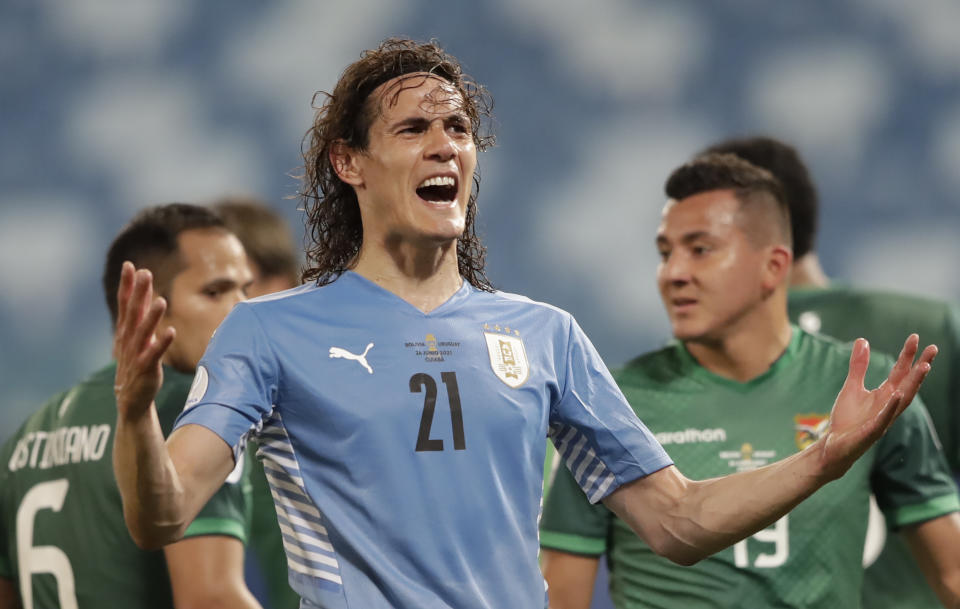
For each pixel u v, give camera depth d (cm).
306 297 834
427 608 777
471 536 796
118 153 2869
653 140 2867
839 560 1164
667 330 2816
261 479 1455
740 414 1231
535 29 2878
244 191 2869
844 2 2859
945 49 2847
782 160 1545
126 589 1144
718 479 841
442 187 855
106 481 1149
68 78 2880
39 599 1176
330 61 2880
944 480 1216
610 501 891
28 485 1205
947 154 2845
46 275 2850
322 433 793
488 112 931
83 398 1213
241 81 2880
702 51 2870
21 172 2867
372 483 786
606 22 2873
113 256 1259
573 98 2873
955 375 1466
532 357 851
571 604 1189
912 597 1381
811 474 789
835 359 1262
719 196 1242
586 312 2836
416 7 2883
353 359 809
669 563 1165
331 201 897
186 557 1118
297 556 799
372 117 844
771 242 1243
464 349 830
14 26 2873
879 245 2856
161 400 1192
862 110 2861
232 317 818
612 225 2845
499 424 815
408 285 851
